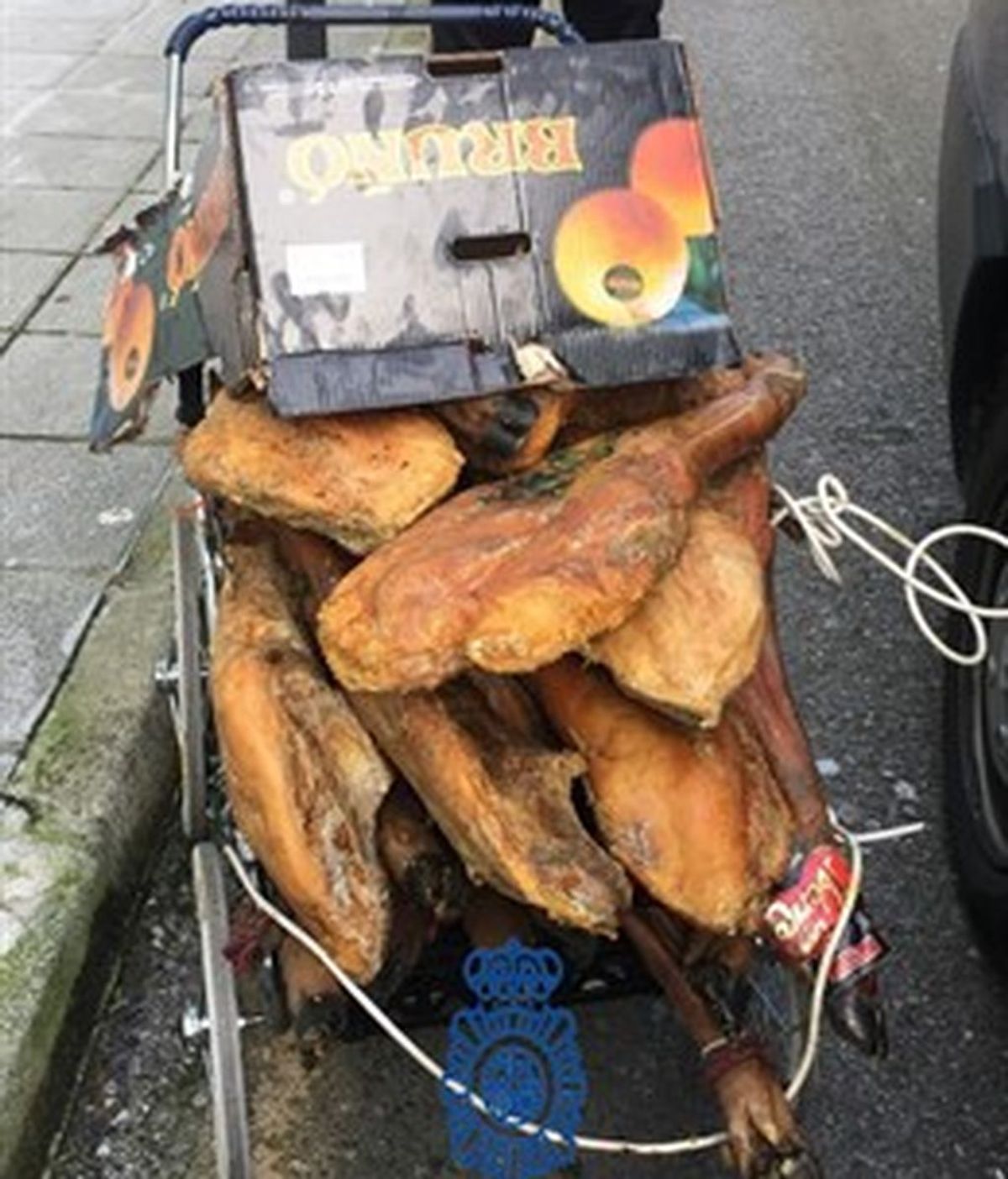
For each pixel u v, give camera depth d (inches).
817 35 314.0
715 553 84.7
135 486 167.3
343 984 86.4
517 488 87.5
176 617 129.6
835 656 155.1
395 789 89.6
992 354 134.2
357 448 87.5
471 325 89.0
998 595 120.2
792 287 222.5
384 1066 116.6
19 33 293.7
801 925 83.5
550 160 90.7
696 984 90.5
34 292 205.5
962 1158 111.0
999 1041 118.9
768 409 93.3
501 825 80.6
